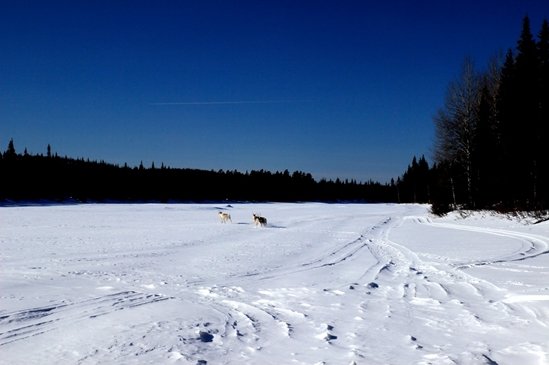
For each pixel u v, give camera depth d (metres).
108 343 6.45
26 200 80.50
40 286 10.74
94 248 18.94
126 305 8.85
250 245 20.28
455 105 38.00
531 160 31.83
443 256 15.61
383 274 12.46
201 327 7.31
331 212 58.75
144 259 15.68
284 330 7.14
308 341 6.55
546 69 31.38
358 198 153.62
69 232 26.69
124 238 23.33
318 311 8.34
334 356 5.86
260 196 130.38
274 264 14.62
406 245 19.64
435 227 30.08
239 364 5.62
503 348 5.94
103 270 13.22
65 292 10.04
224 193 122.50
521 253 15.73
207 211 58.59
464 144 37.88
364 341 6.48
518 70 32.62
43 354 6.00
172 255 16.81
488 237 21.88
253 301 9.24
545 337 6.34
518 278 10.88
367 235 25.20
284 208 73.25
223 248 19.16
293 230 29.11
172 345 6.36
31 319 7.73
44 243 20.70
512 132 32.88
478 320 7.38
